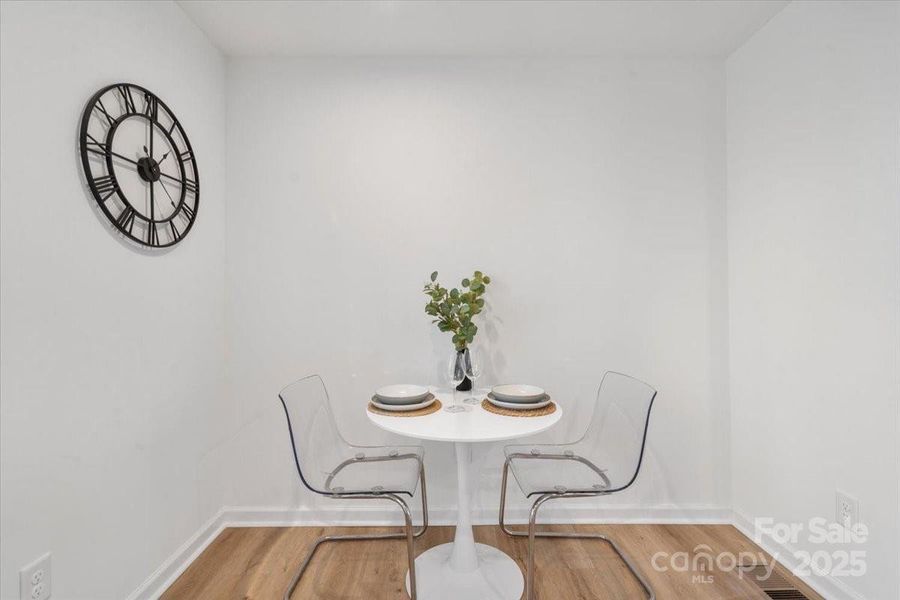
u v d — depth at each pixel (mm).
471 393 2086
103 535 1449
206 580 1797
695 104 2271
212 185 2121
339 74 2264
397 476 1729
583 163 2270
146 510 1656
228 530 2191
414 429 1561
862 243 1537
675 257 2266
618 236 2268
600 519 2250
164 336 1767
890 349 1446
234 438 2240
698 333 2262
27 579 1187
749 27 2029
